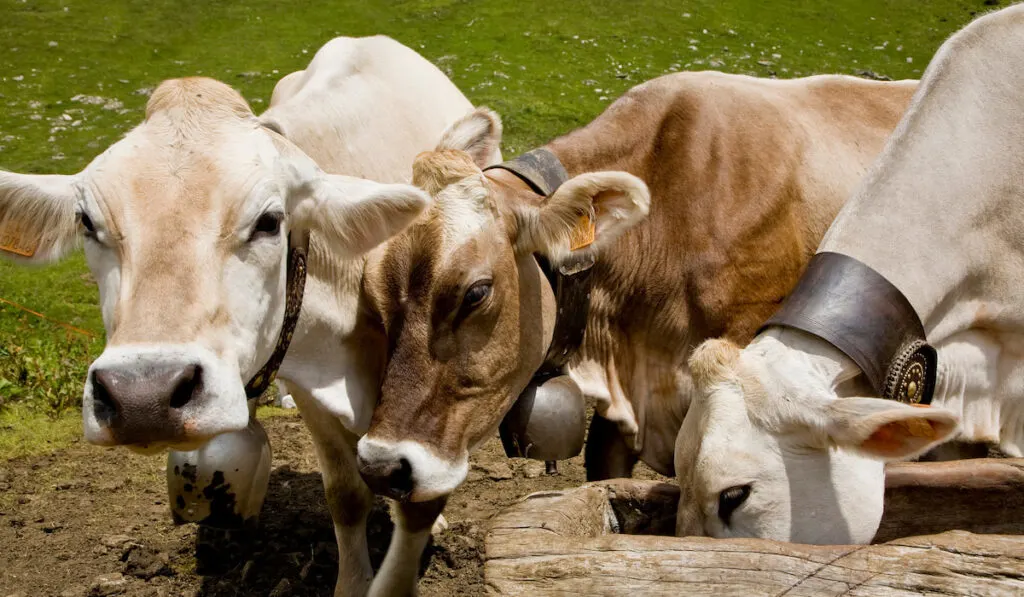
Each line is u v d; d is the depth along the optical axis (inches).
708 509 113.9
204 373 97.0
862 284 122.3
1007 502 116.0
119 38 504.1
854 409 108.3
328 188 117.7
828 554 89.7
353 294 134.2
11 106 420.8
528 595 91.7
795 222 154.0
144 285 98.3
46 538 177.3
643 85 161.9
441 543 174.2
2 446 213.2
